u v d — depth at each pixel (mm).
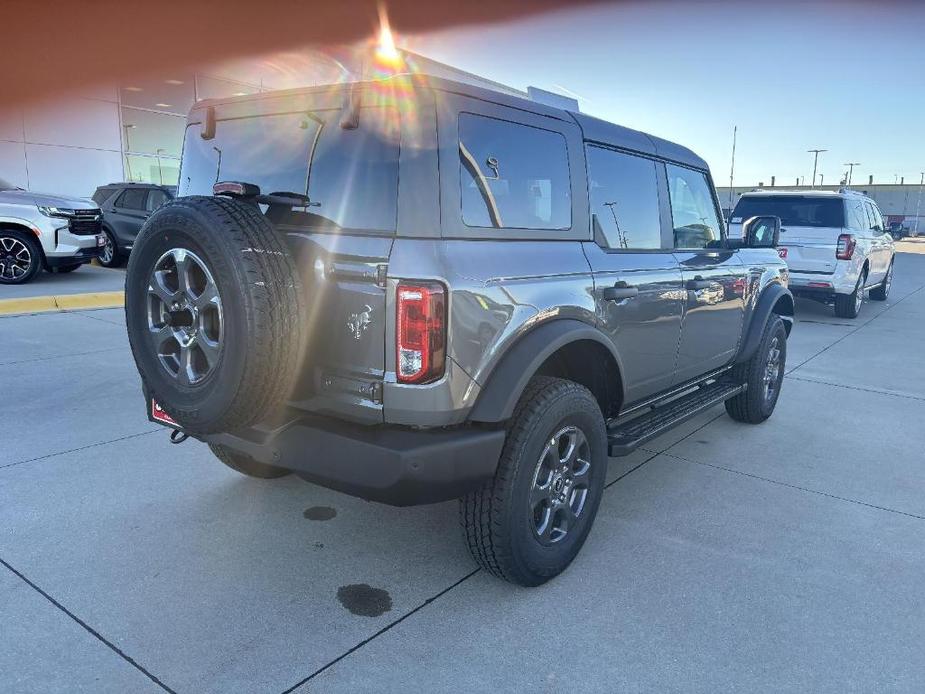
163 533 3371
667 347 3852
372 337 2480
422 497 2539
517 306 2688
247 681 2373
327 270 2564
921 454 4801
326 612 2783
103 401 5371
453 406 2502
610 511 3799
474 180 2635
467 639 2637
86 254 11352
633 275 3439
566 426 2961
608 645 2623
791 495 4059
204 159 3260
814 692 2398
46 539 3273
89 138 16625
